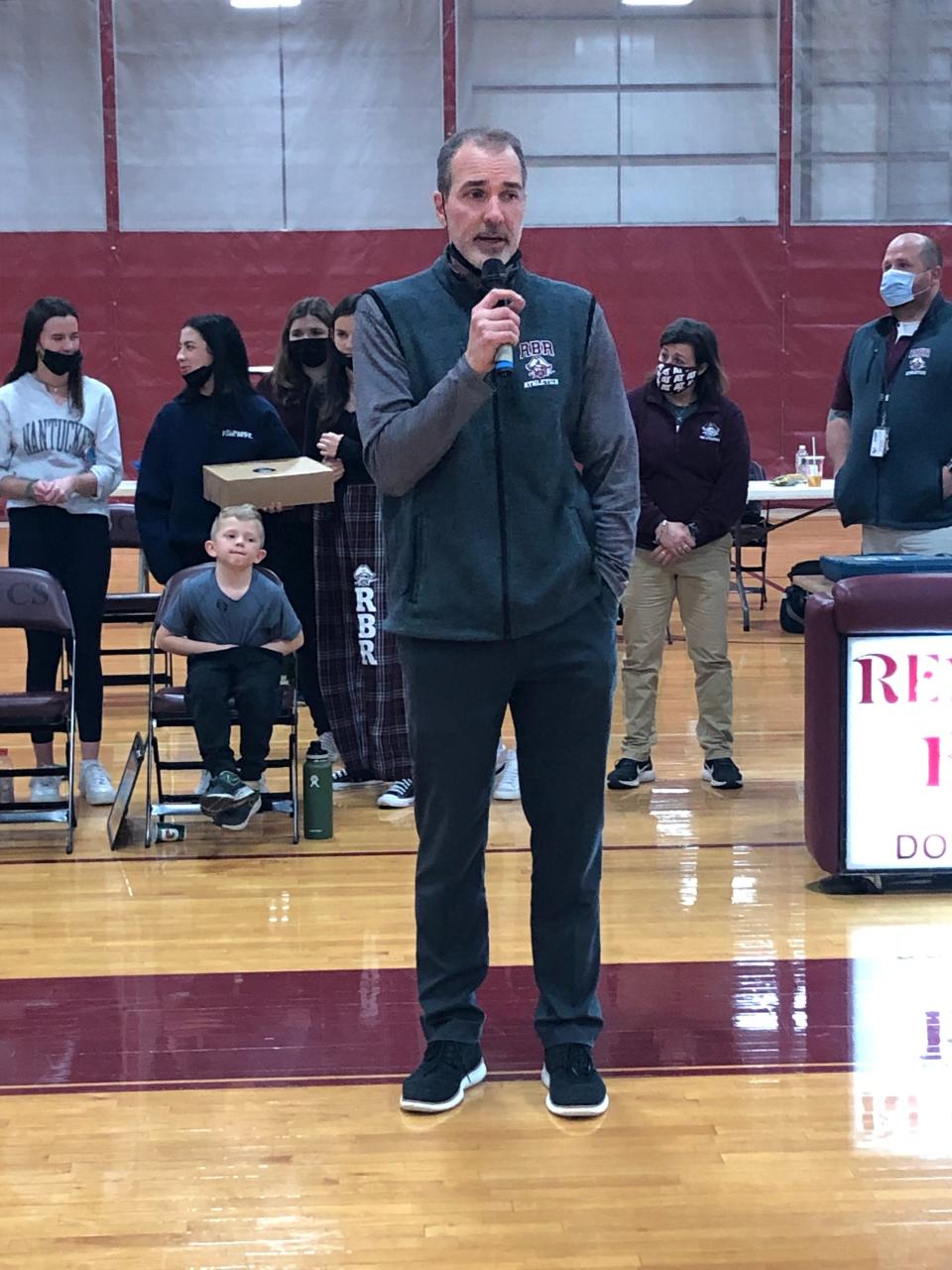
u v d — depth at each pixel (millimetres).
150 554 5113
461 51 13930
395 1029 3266
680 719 6430
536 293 2725
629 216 14258
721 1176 2611
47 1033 3260
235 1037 3230
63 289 13836
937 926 3895
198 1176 2631
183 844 4750
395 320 2699
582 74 14047
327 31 13797
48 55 13602
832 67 14062
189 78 13766
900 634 4031
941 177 14219
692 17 13984
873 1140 2734
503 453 2666
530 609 2678
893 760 4078
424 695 2756
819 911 4020
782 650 8039
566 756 2811
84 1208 2523
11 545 5094
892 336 4910
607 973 3564
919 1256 2359
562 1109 2832
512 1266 2342
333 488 4949
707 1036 3203
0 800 5230
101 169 13781
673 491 5066
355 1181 2609
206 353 5098
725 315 14219
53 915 4066
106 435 5168
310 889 4270
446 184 2691
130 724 6539
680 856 4516
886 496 4891
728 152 14164
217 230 13906
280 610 4828
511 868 4430
